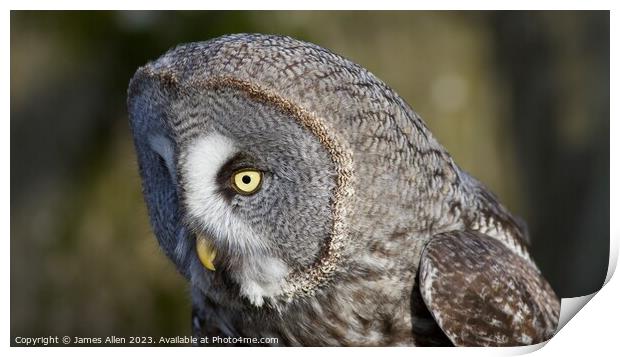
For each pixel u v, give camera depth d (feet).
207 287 26.78
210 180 24.62
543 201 64.95
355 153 23.80
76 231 55.06
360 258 24.68
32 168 56.54
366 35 59.62
